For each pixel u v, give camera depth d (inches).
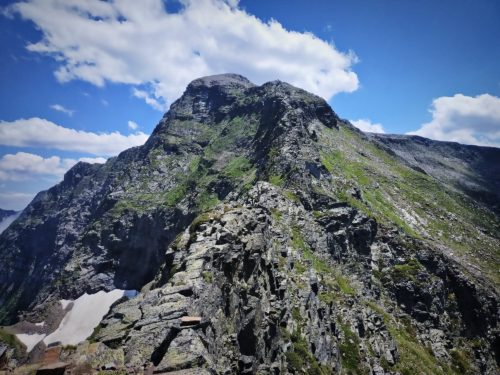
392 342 2933.1
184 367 887.1
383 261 4357.8
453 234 6850.4
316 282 2652.6
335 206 4394.7
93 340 1015.6
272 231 2765.7
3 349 940.0
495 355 4266.7
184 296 1213.1
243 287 1609.3
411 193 7559.1
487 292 4699.8
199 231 2001.7
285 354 1790.1
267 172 5191.9
